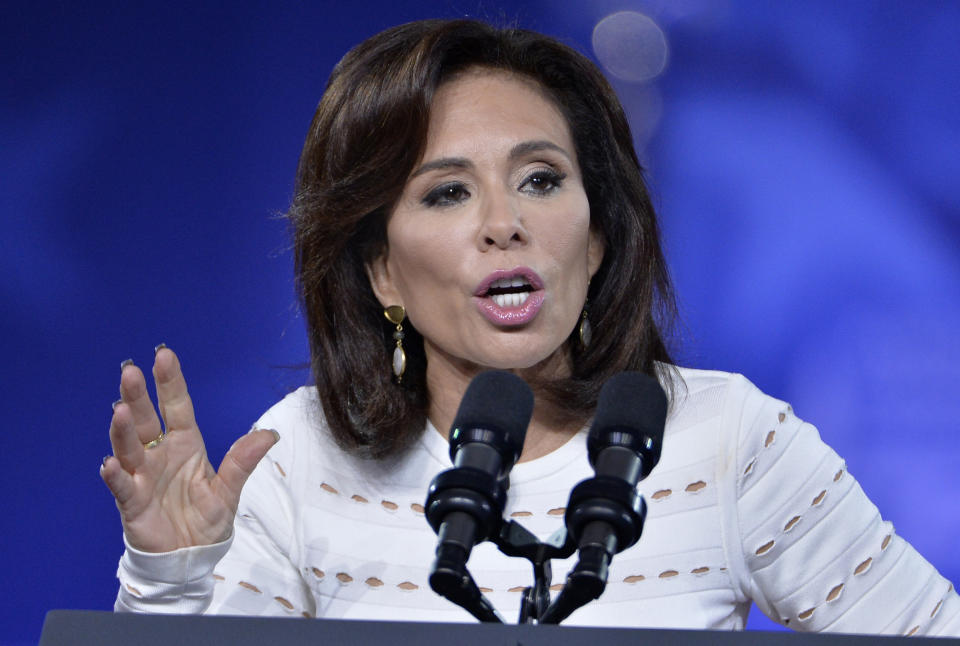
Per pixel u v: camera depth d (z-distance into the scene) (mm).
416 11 17109
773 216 17000
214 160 17047
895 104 17156
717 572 7402
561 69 7383
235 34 17125
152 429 6117
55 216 16844
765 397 7688
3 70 17016
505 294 6867
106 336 16641
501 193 6848
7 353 16547
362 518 7684
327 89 7375
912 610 7344
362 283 7664
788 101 17156
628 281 7570
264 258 16859
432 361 7570
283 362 16516
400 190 7023
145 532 6117
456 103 7023
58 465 16312
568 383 7449
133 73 17094
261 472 7895
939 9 17109
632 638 3939
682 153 17078
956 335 16656
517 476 7520
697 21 17031
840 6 17078
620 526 4273
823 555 7398
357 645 3936
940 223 16938
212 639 3980
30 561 16000
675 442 7562
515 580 7289
